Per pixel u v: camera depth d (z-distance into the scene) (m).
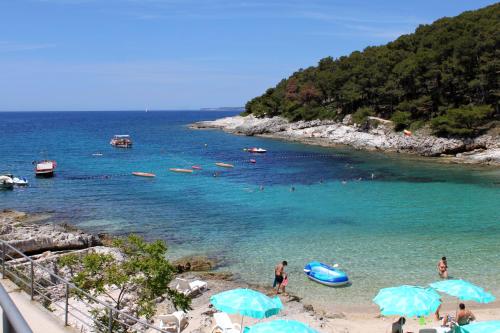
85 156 94.12
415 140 101.50
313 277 28.05
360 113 125.19
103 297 20.56
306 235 37.94
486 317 23.50
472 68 109.81
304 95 149.62
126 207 48.06
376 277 28.59
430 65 111.19
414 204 50.03
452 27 121.69
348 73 140.00
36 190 57.06
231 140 133.38
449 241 36.16
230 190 58.22
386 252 33.41
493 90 104.50
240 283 27.38
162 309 22.09
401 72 117.12
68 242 30.52
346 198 53.38
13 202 50.09
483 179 66.62
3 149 106.25
